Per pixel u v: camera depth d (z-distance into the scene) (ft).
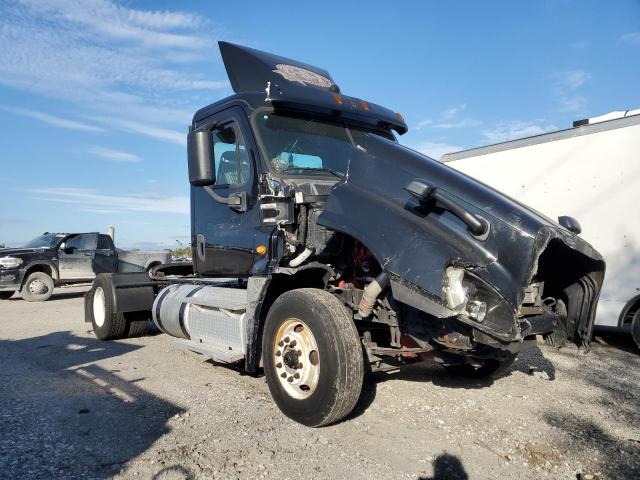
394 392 15.80
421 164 12.42
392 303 12.64
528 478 10.54
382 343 15.11
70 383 16.66
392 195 12.26
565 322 13.07
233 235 16.37
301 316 12.57
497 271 10.62
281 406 13.16
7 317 34.04
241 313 15.35
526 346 12.62
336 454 11.31
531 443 12.26
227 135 16.75
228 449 11.49
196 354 20.77
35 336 26.00
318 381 12.12
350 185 13.08
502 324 10.44
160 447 11.55
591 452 11.85
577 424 13.58
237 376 17.44
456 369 18.06
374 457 11.21
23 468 10.48
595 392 16.48
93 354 21.08
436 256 10.80
